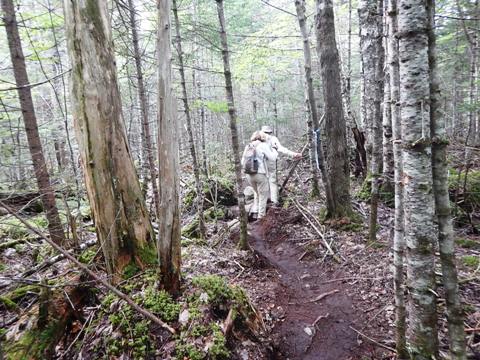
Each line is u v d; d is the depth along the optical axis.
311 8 13.20
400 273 2.49
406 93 1.86
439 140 1.84
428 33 1.79
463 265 3.82
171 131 2.57
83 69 2.97
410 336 2.11
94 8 2.97
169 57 2.49
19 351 2.42
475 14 5.54
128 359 2.38
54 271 3.72
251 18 14.93
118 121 3.21
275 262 4.82
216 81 16.98
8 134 5.79
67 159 7.33
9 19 4.59
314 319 3.37
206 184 7.99
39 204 5.97
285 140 15.56
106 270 3.35
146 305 2.66
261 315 3.25
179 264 2.83
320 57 5.28
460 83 11.46
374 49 6.85
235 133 4.50
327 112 5.36
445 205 1.86
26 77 4.73
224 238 5.53
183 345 2.40
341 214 5.49
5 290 3.36
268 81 15.07
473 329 2.66
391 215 5.80
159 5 2.43
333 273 4.30
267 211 6.77
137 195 3.38
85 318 2.86
